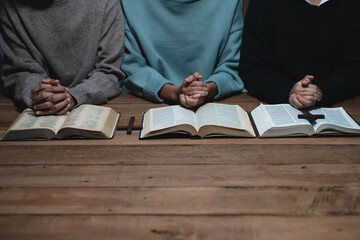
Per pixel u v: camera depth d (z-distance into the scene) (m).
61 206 0.82
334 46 1.54
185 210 0.80
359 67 1.50
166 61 1.63
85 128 1.15
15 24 1.49
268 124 1.18
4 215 0.79
